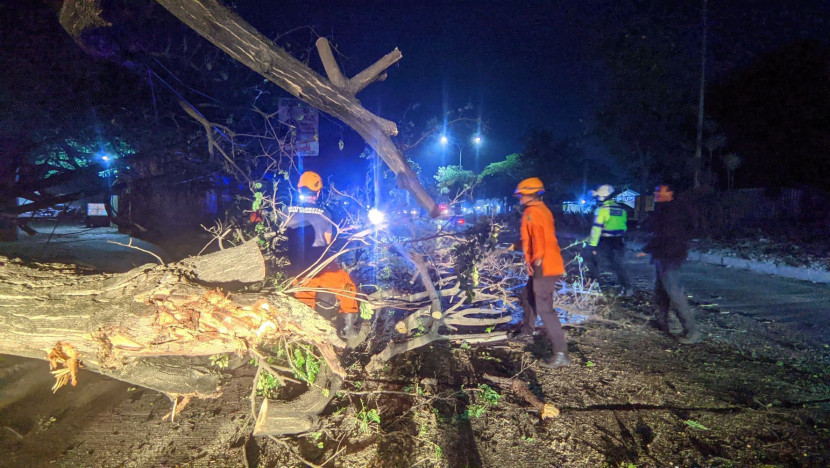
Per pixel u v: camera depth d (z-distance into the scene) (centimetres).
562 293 695
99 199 1647
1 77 701
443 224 662
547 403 423
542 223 468
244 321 290
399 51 307
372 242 539
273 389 441
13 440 362
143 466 339
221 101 917
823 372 505
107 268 883
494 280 666
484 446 366
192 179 1060
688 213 618
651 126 2595
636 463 343
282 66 286
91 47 703
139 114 873
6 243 1026
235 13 276
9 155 778
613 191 852
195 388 333
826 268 1028
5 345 288
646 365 526
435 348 569
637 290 903
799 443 364
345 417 404
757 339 619
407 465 340
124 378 313
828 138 1964
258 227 476
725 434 379
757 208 1906
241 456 353
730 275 1127
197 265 317
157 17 820
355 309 479
